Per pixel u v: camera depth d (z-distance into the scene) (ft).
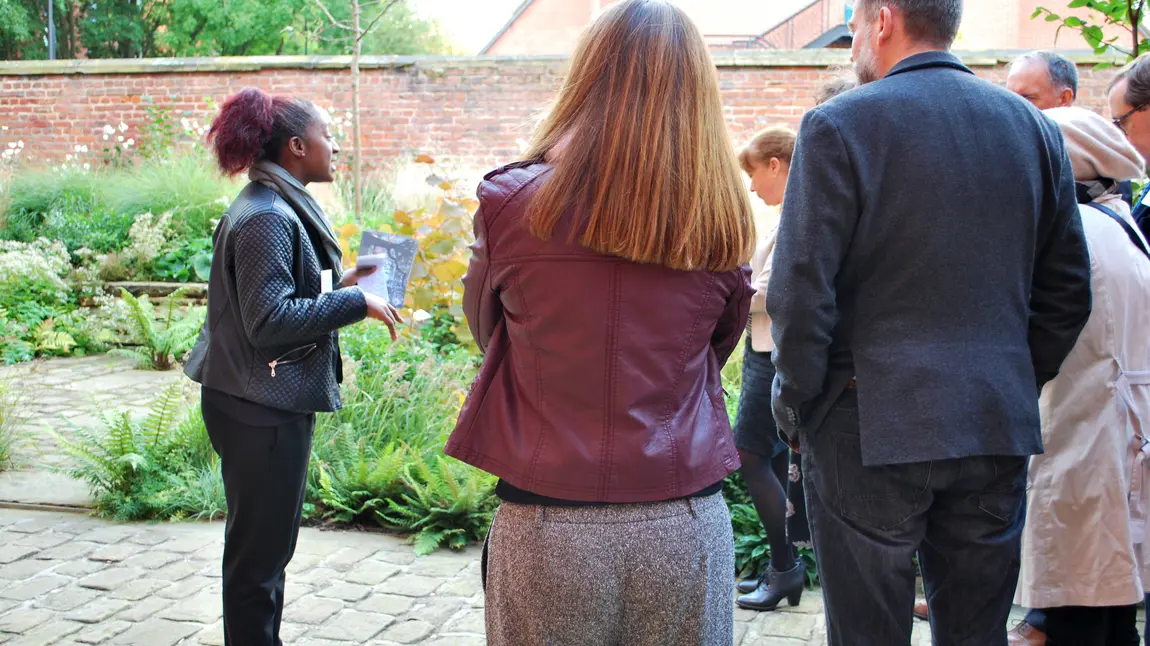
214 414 8.08
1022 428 6.19
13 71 39.50
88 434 15.20
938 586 6.75
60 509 14.43
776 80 35.86
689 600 5.12
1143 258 8.57
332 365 8.46
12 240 31.32
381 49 118.73
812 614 10.89
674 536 5.07
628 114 4.89
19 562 12.28
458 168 34.37
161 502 13.99
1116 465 8.30
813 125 6.18
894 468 6.21
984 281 6.14
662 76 4.94
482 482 13.28
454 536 13.19
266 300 7.66
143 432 15.05
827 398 6.52
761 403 10.46
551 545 4.97
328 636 10.27
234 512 8.15
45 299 27.63
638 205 4.82
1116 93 9.24
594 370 4.98
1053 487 8.49
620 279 4.96
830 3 72.18
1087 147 8.48
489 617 5.27
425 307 20.08
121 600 11.13
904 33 6.54
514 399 5.28
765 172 10.63
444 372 17.19
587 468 4.95
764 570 11.68
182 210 30.83
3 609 10.84
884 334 6.19
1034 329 6.89
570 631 5.01
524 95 37.35
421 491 13.43
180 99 38.91
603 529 4.98
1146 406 8.44
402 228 20.70
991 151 6.17
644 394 5.05
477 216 5.22
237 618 8.17
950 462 6.11
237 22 75.61
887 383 6.11
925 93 6.22
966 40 64.95
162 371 24.50
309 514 14.07
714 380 5.55
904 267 6.12
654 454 5.03
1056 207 6.52
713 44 82.74
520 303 5.09
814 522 6.75
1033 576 8.61
